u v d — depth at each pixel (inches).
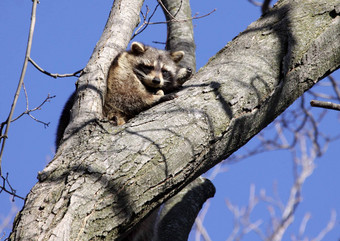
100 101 268.2
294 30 274.5
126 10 340.2
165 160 211.5
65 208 186.4
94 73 283.9
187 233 323.0
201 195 353.7
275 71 257.8
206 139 226.1
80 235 182.4
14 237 179.8
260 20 296.4
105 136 220.4
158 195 209.3
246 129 243.4
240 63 261.3
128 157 207.2
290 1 296.7
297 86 262.2
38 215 185.0
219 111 235.0
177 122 226.1
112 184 197.8
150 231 328.5
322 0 289.7
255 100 243.9
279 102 257.6
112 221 192.5
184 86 263.3
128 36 330.0
